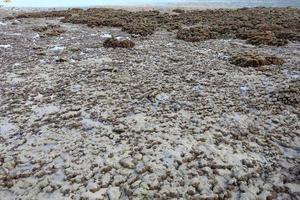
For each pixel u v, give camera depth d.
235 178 8.74
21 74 18.02
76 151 10.24
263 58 19.00
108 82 16.38
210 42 25.45
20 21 39.53
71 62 20.27
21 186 8.73
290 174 8.91
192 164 9.34
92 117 12.53
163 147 10.23
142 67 18.81
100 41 26.50
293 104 13.10
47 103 14.02
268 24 30.39
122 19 36.97
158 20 35.97
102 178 8.88
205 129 11.30
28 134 11.48
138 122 11.95
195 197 8.05
